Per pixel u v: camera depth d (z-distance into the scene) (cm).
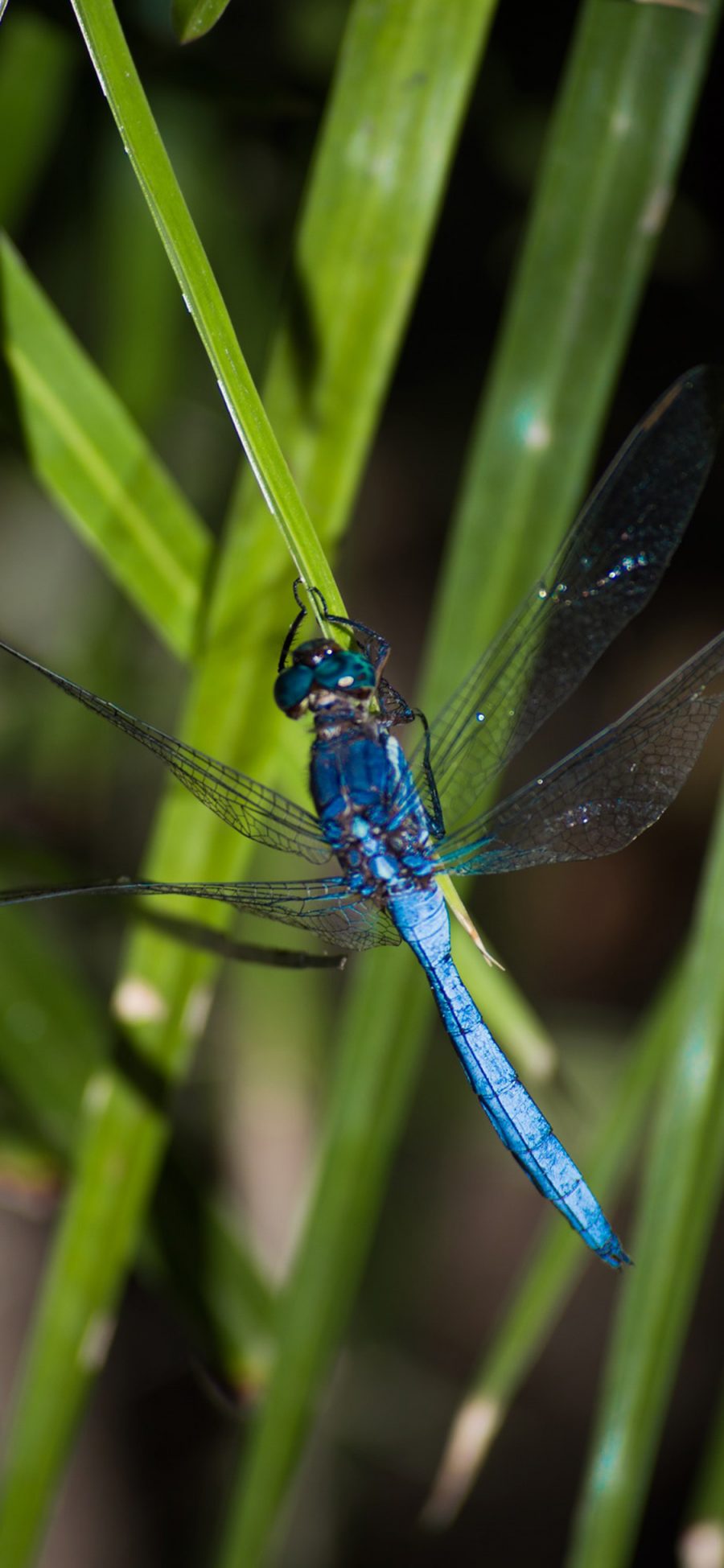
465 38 44
